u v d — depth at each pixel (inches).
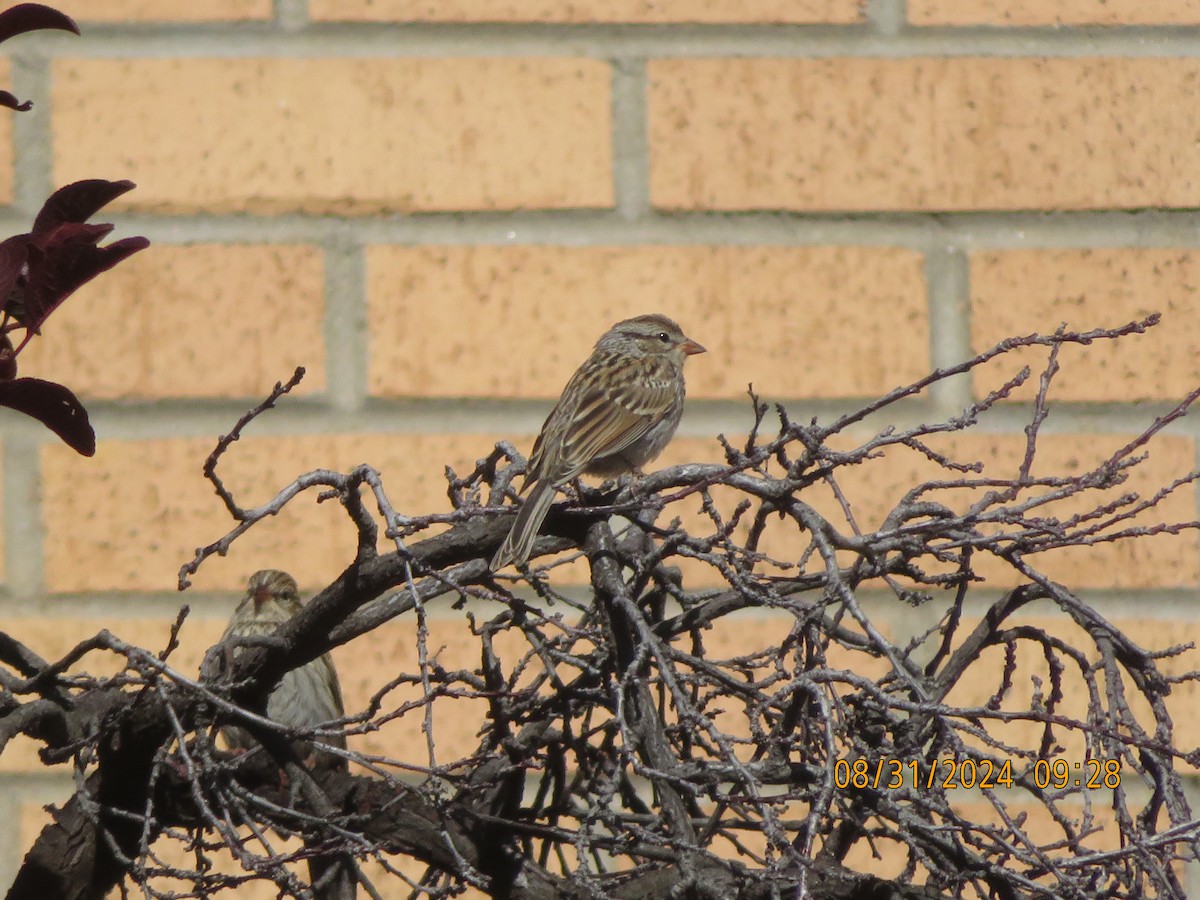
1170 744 223.6
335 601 242.4
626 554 232.5
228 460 374.6
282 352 380.2
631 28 396.5
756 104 395.9
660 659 205.6
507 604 227.5
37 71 386.9
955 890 218.8
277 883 217.6
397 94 390.9
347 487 230.4
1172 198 400.2
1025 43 403.9
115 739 246.5
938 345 390.6
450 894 223.8
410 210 387.5
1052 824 361.7
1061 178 398.9
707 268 389.4
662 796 208.7
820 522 211.6
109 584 370.0
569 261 387.5
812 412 386.3
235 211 384.8
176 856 351.9
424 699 203.5
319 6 393.1
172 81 388.5
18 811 359.3
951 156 397.7
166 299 380.2
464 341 383.2
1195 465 387.5
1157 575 380.8
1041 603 375.9
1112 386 390.6
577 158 391.5
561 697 237.3
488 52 393.7
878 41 400.8
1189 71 405.7
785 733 221.8
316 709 328.5
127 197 383.2
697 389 384.8
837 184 394.9
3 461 371.2
